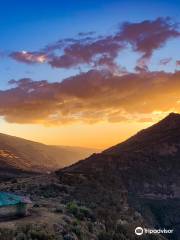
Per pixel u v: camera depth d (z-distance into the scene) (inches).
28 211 1477.6
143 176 4431.6
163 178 4537.4
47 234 1082.1
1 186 2706.7
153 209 3590.1
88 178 3216.0
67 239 1151.0
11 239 1011.9
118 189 3619.6
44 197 2186.3
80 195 2386.8
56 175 3016.7
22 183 2768.2
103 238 1357.0
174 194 4089.6
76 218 1483.8
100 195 2591.0
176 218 3481.8
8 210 1358.3
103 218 1688.0
